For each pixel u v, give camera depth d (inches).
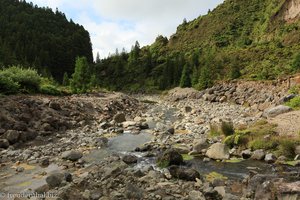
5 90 1150.3
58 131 973.8
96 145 807.1
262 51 3454.7
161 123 1232.8
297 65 2404.0
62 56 4832.7
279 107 1027.9
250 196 425.7
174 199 408.5
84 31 6441.9
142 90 4308.6
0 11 5698.8
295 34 3740.2
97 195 412.5
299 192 376.5
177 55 5295.3
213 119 1193.4
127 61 5777.6
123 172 523.2
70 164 607.8
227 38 5467.5
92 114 1285.7
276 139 700.0
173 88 3858.3
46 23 6003.9
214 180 490.9
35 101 1097.4
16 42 4264.3
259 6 6003.9
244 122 1032.8
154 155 705.6
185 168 545.6
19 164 608.7
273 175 534.0
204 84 2967.5
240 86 2253.9
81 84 2069.4
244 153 679.7
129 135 970.7
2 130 794.2
